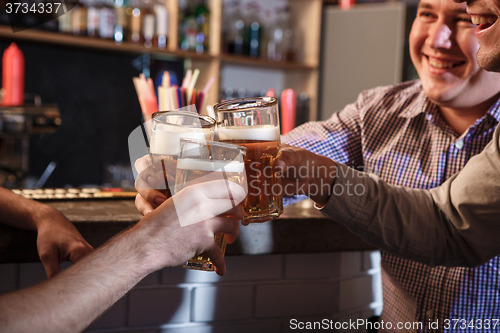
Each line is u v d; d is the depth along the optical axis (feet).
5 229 3.25
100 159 10.66
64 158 10.33
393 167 4.49
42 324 2.03
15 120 6.20
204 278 4.16
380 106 4.72
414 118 4.50
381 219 3.61
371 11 11.86
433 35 4.00
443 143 4.30
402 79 11.58
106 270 2.25
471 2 3.15
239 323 4.28
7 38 9.18
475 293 3.99
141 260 2.30
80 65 10.30
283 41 12.32
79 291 2.15
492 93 4.05
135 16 9.86
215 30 10.78
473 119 4.25
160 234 2.35
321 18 12.49
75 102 10.32
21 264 3.73
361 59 12.04
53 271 2.91
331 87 12.46
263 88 12.84
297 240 3.90
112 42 9.68
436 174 4.29
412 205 3.67
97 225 3.42
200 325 4.17
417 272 4.20
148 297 4.01
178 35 10.61
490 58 3.10
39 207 3.31
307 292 4.47
